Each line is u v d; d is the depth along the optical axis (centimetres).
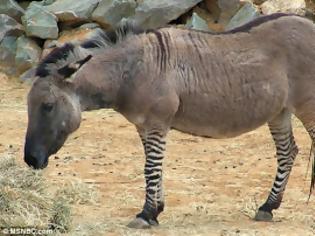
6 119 5144
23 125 4994
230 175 3894
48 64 2914
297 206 3356
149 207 2981
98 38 3003
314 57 3112
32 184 3259
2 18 6281
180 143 4562
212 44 3050
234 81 3022
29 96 2909
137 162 4147
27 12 6300
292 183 3728
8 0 6391
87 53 2961
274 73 3066
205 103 3000
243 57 3050
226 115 3031
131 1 6222
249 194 3547
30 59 6131
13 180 3191
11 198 3067
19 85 6056
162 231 2922
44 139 2875
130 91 2941
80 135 4722
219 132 3072
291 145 3206
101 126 4966
